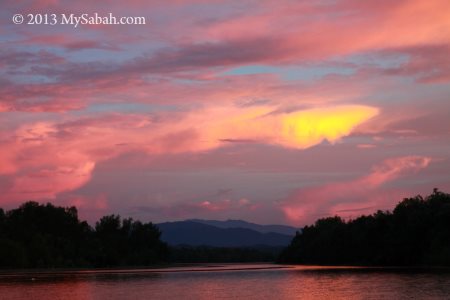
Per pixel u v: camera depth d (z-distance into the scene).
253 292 98.06
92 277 151.50
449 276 130.88
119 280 136.25
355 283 114.38
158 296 92.12
